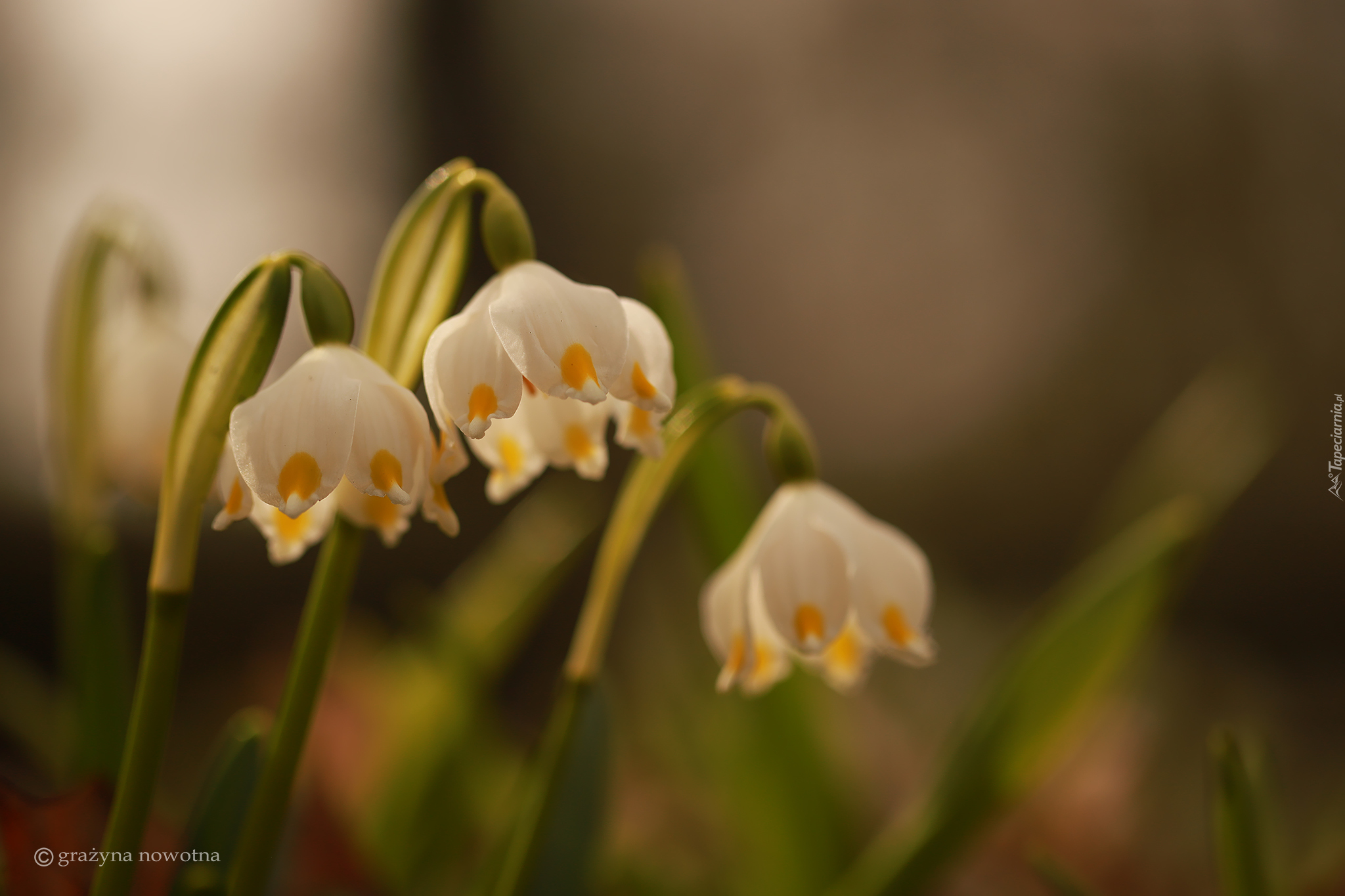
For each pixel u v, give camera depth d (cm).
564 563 61
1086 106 191
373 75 172
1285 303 175
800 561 39
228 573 143
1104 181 190
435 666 59
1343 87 172
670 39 205
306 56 163
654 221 208
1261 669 125
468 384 37
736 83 207
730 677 40
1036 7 192
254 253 156
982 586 173
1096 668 45
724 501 51
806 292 205
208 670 130
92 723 45
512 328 37
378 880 50
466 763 58
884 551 40
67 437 46
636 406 37
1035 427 193
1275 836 48
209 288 150
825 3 203
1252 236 178
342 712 63
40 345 136
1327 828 58
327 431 36
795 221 206
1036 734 45
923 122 202
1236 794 41
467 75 187
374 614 149
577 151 204
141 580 126
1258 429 64
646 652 84
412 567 154
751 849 54
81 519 47
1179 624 149
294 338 134
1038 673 45
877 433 202
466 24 185
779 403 40
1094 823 59
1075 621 45
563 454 39
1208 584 151
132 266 49
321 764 54
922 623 40
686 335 51
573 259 207
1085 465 188
